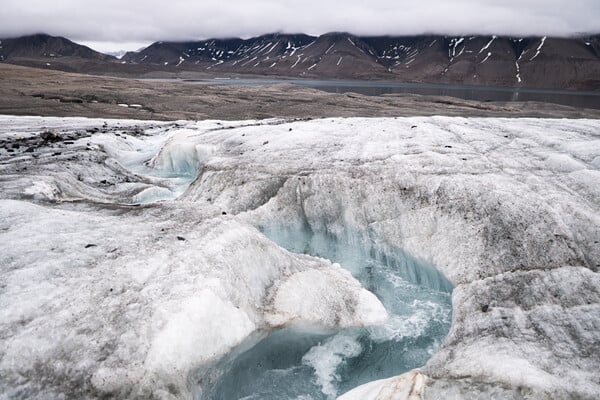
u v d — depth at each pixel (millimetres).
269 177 23156
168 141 35906
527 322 13000
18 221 14977
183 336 11055
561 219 16906
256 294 13727
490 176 20562
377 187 21141
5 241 13406
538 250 15875
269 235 22094
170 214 16484
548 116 90812
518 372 10500
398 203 20391
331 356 14492
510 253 16172
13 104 73562
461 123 31141
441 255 17625
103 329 10750
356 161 23703
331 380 13531
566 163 21203
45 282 11766
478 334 13109
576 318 12742
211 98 95875
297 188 22453
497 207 18141
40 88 92625
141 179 30297
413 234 19172
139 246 13727
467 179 20312
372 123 31594
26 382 9641
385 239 20016
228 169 24656
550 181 19906
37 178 22531
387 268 19969
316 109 88438
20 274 11922
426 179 20750
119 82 113938
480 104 107438
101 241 14000
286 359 14047
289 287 14609
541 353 11453
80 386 9734
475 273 16094
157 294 11797
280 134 30203
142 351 10469
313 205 22125
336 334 14812
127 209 17281
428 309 16672
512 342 12141
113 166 30828
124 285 11984
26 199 19031
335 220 21828
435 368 11844
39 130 43906
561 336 12117
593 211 17219
